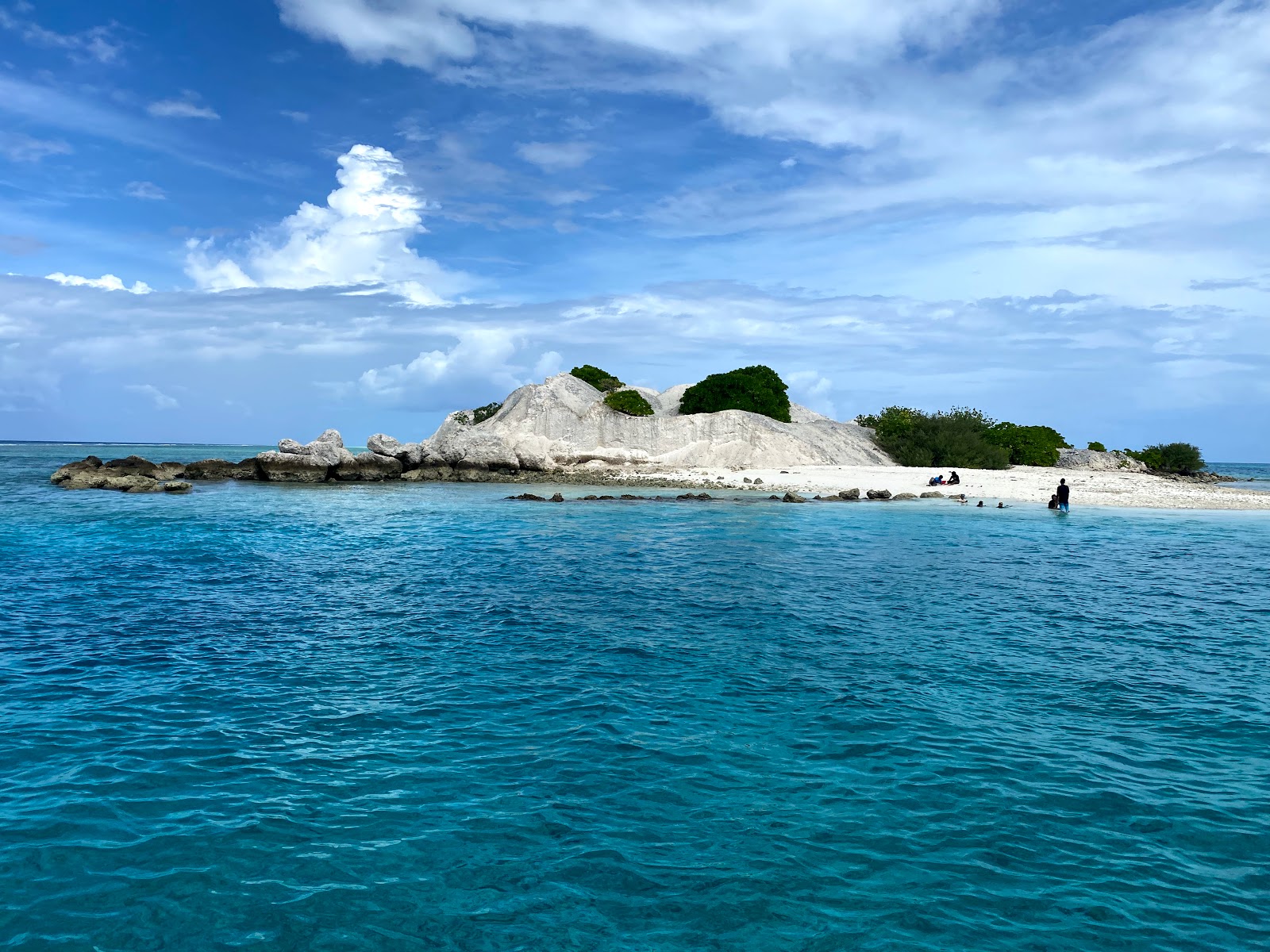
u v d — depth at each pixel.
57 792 10.04
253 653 16.34
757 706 13.23
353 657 16.06
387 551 29.77
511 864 8.48
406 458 70.62
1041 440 89.44
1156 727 12.46
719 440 78.31
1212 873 8.43
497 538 33.53
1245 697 13.89
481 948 7.16
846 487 58.97
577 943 7.23
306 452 67.19
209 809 9.62
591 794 10.07
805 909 7.75
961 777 10.61
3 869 8.27
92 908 7.66
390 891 8.00
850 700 13.53
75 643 17.08
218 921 7.49
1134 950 7.19
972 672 15.16
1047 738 11.97
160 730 12.16
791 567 26.50
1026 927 7.50
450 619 19.30
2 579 24.00
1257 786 10.45
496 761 11.05
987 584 23.91
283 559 27.95
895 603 21.14
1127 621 19.36
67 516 39.81
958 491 56.22
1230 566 27.75
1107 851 8.82
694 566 26.59
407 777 10.55
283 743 11.68
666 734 12.04
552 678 14.68
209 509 44.59
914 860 8.60
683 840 8.98
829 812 9.63
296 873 8.29
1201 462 101.94
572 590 22.69
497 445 69.38
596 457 70.81
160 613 19.84
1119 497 54.38
